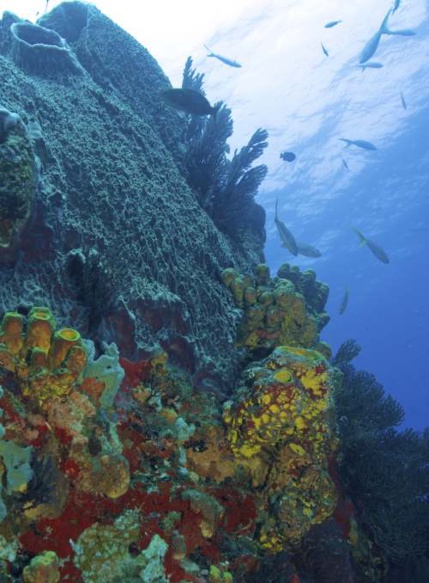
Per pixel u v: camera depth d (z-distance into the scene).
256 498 3.50
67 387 2.60
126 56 6.71
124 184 4.27
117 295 3.48
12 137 2.95
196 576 2.67
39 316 2.74
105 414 2.86
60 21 7.02
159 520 2.70
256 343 4.49
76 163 4.04
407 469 5.32
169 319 3.84
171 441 3.15
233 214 6.40
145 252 4.04
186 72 8.17
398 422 5.87
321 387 3.44
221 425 3.53
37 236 3.31
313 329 4.63
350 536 4.37
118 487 2.57
